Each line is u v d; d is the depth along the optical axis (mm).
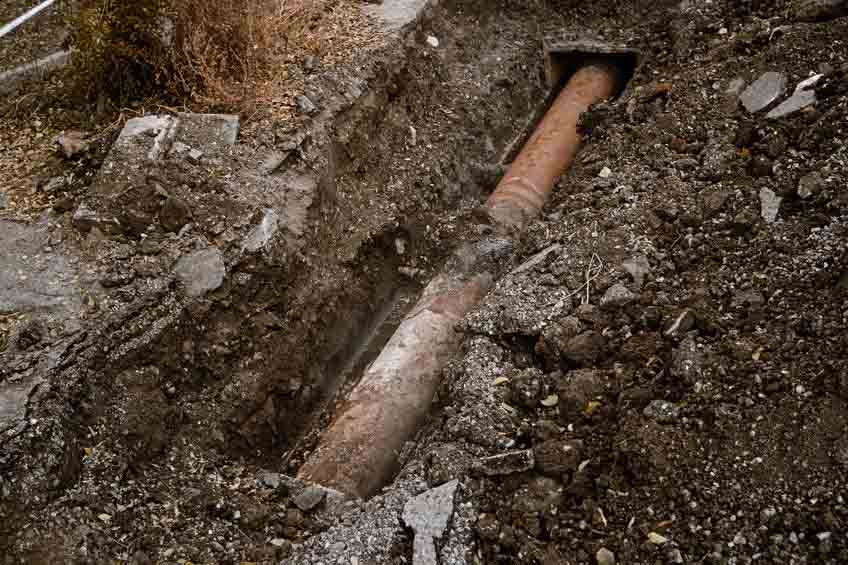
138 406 4957
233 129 5941
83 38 6242
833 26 5832
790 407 4203
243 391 5387
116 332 5012
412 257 6504
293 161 5977
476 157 7168
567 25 7871
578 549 4184
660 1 7730
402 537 4340
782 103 5598
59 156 6020
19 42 7109
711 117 5836
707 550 4016
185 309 5246
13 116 6449
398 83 6859
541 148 6711
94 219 5469
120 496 4648
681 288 4949
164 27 6203
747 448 4168
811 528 3924
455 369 4988
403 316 6320
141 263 5332
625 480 4293
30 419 4547
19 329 4953
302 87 6336
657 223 5320
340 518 4605
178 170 5688
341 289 6012
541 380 4762
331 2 7277
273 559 4570
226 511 4762
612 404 4562
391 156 6691
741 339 4523
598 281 5070
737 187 5348
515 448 4531
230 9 6367
